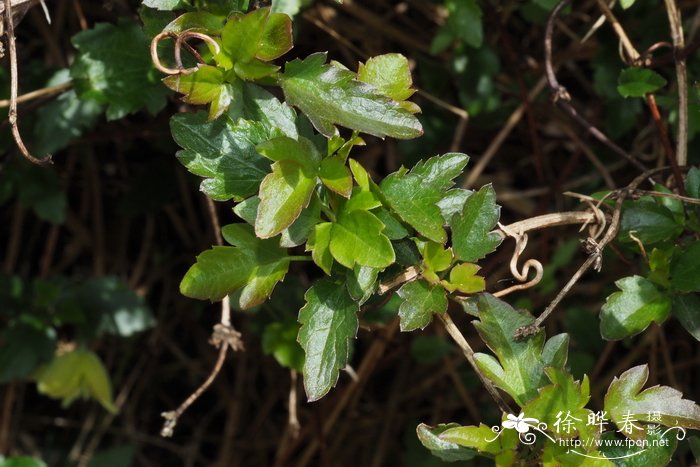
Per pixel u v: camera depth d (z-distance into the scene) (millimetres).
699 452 645
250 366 859
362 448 858
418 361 798
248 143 616
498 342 622
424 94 787
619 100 772
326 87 609
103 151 853
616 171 806
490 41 789
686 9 780
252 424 864
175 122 614
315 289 614
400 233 609
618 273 798
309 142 603
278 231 594
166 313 871
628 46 713
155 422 887
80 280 850
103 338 863
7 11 647
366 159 826
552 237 806
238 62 614
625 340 771
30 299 798
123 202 837
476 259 617
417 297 617
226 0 628
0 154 780
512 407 732
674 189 689
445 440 615
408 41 811
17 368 783
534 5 780
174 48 631
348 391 784
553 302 644
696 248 648
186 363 868
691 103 708
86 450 861
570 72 826
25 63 804
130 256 877
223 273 618
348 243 604
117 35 692
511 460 616
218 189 613
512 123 787
